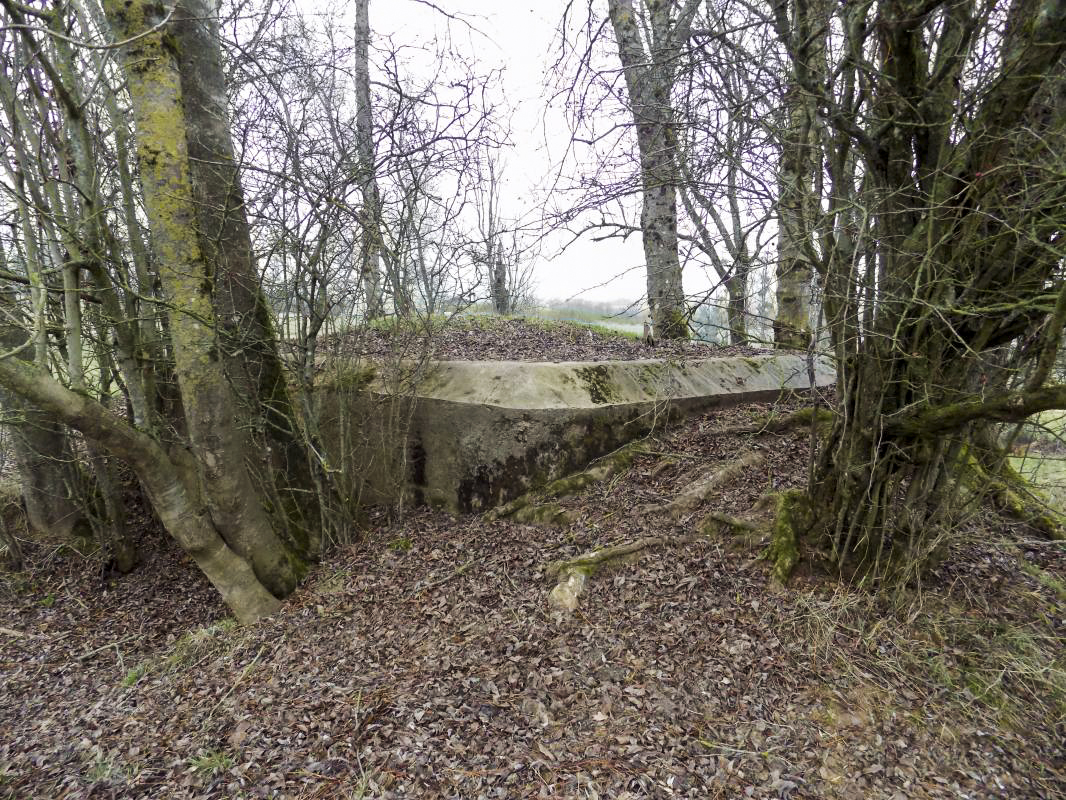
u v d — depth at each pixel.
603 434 5.46
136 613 5.39
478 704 3.23
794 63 3.00
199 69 4.69
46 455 6.20
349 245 4.78
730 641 3.49
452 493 5.53
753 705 3.11
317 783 2.87
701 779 2.72
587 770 2.78
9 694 4.36
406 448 5.77
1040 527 4.57
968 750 2.88
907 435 3.48
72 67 4.16
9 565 6.11
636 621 3.70
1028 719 3.07
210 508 4.38
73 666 4.66
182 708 3.67
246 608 4.52
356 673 3.68
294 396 5.88
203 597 5.43
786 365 7.31
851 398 3.75
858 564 3.92
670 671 3.32
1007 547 4.33
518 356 6.61
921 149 3.26
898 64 3.05
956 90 3.15
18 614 5.53
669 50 4.25
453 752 2.95
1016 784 2.72
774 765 2.79
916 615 3.62
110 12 3.61
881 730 2.98
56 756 3.41
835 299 3.45
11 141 4.28
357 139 4.69
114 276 4.74
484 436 5.27
